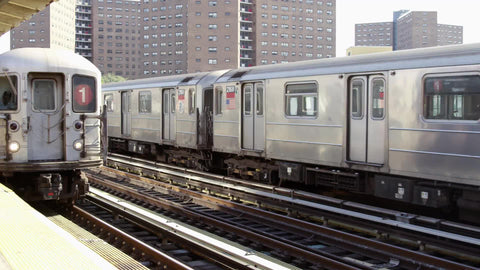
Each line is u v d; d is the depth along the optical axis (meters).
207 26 102.25
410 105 8.84
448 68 8.23
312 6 115.12
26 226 5.23
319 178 11.09
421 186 8.79
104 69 141.88
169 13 110.81
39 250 4.38
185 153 16.48
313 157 10.84
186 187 13.91
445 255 7.44
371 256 7.27
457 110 8.11
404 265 6.82
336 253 7.56
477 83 7.84
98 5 140.62
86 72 9.54
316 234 8.27
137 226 9.12
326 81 10.46
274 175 12.81
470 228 7.38
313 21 115.31
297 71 11.25
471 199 8.16
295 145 11.31
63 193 9.68
